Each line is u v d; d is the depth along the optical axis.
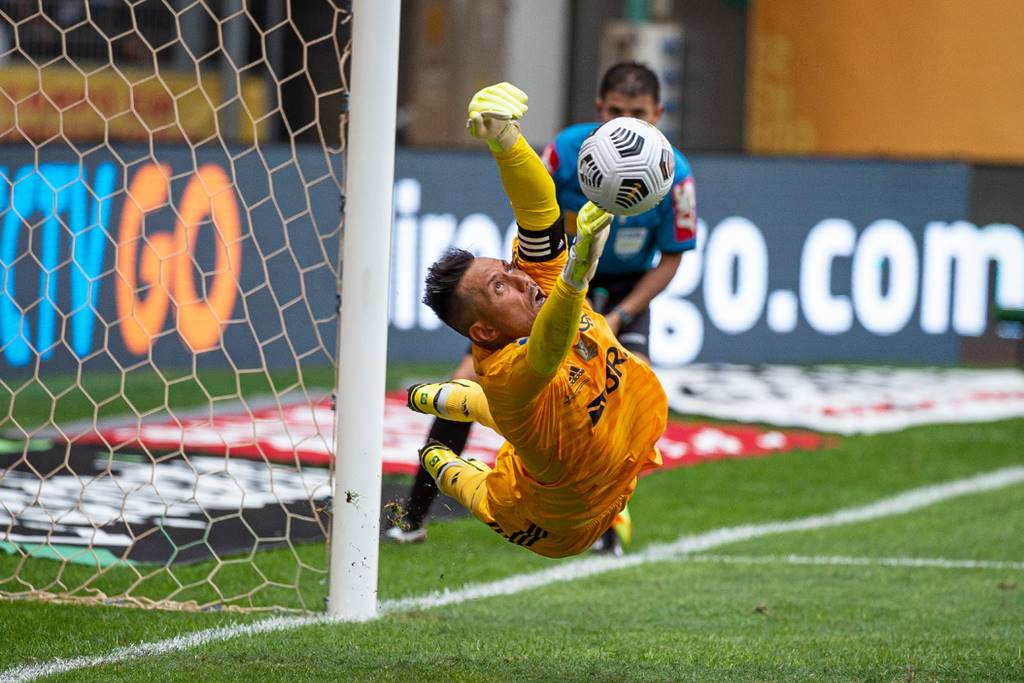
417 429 32.22
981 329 44.19
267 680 13.77
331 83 54.47
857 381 40.94
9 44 50.94
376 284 16.80
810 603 18.52
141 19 51.88
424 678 13.93
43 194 38.34
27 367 38.56
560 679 14.02
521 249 12.93
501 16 61.97
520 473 12.59
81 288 38.72
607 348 12.27
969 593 19.27
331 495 17.27
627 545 22.41
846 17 58.09
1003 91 56.66
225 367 40.16
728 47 60.22
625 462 12.52
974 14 56.59
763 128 59.94
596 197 11.03
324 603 17.41
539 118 62.84
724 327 43.25
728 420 35.28
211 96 52.53
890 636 16.34
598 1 62.50
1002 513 25.75
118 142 38.75
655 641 15.97
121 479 25.03
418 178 41.84
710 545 22.88
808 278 43.53
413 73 62.69
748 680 14.09
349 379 16.84
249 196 39.84
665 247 20.67
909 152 57.88
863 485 28.41
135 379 38.59
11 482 24.30
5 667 14.24
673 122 60.16
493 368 11.88
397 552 21.30
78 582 18.36
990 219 43.94
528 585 19.53
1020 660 14.95
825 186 43.41
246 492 24.33
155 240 39.06
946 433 34.12
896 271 43.88
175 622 16.41
